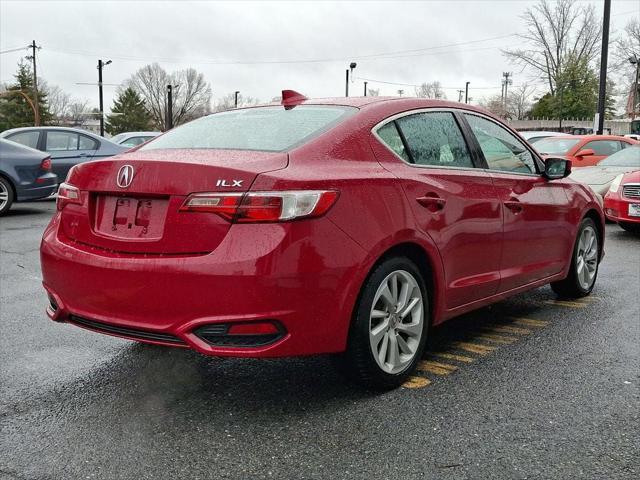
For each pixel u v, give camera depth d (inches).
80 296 131.5
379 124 145.9
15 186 450.3
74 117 3927.2
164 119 3722.9
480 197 162.4
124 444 117.3
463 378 149.1
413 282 143.9
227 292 116.3
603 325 192.5
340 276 124.6
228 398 137.8
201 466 109.3
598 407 132.4
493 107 3329.2
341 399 136.6
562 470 107.3
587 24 2411.4
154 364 159.5
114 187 130.0
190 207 120.2
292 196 119.3
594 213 226.4
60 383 146.9
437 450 114.2
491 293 171.5
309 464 109.7
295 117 148.3
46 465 109.7
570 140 560.4
